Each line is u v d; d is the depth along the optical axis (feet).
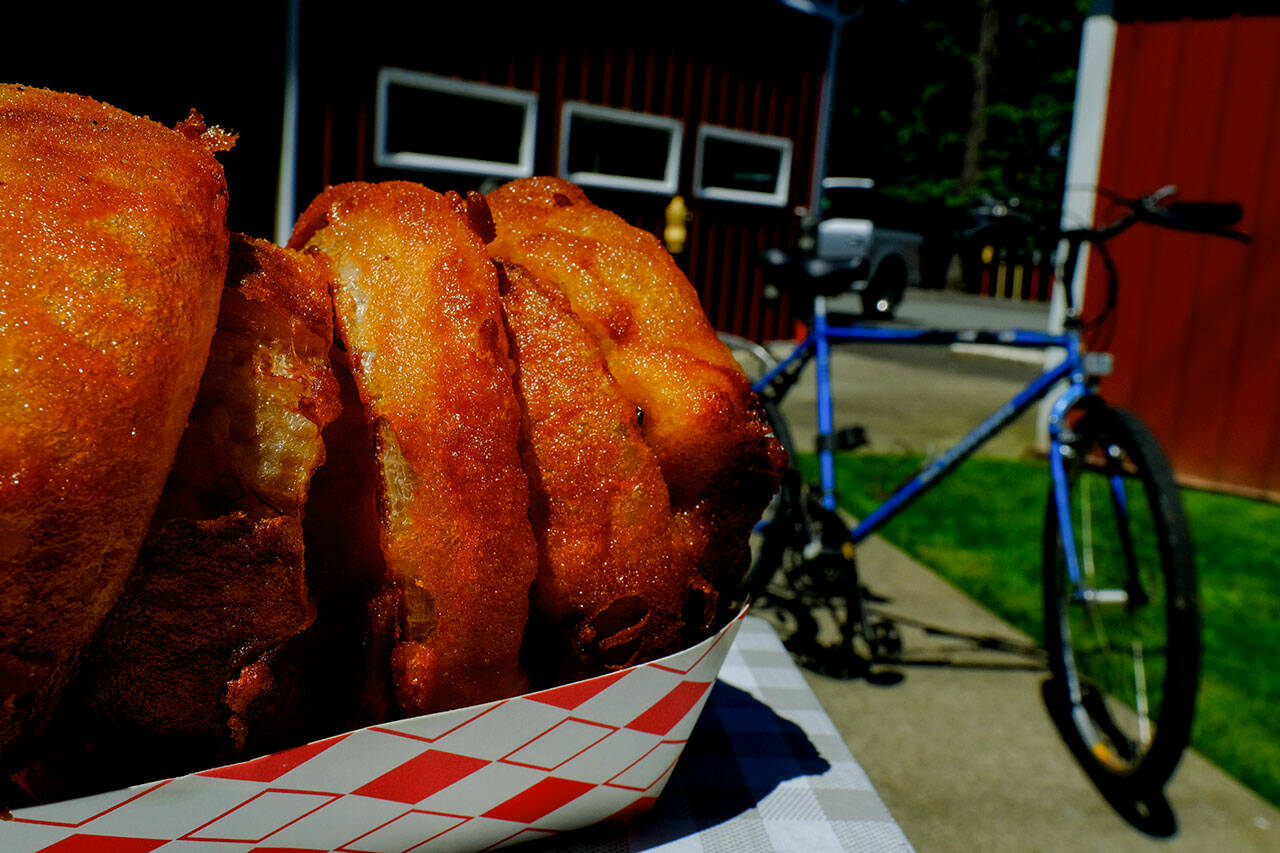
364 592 2.22
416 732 2.05
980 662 9.79
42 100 2.02
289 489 1.96
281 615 1.99
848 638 9.27
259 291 2.05
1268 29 16.38
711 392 2.52
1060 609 8.47
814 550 9.03
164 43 18.02
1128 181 18.20
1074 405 8.23
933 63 96.17
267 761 1.91
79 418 1.60
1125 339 18.72
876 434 21.22
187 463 1.92
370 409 2.14
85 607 1.72
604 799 2.48
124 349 1.64
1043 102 92.43
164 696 2.01
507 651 2.23
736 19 27.89
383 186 2.52
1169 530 6.63
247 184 19.58
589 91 24.76
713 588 2.66
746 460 2.65
